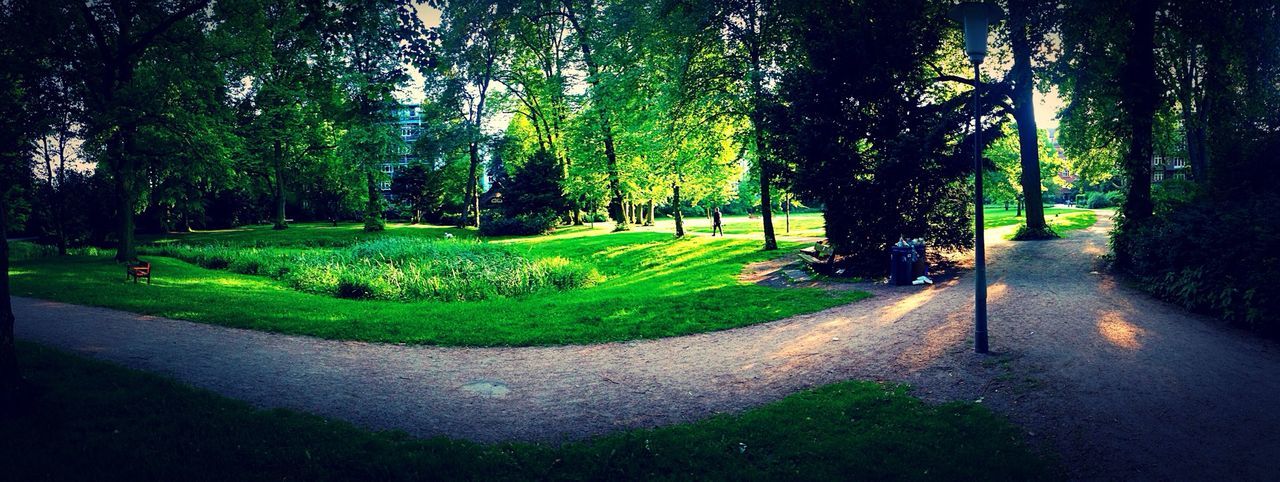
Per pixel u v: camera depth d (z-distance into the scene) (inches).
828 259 753.0
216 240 1488.7
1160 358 330.0
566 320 500.1
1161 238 507.2
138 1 860.0
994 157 1443.2
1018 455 227.9
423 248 1064.8
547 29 1836.9
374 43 407.5
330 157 2017.7
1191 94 838.5
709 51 1010.1
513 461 224.7
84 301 546.9
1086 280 565.6
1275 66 639.1
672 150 1108.5
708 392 310.8
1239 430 247.6
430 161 1840.6
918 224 675.4
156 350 371.2
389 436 244.5
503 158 1993.1
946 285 593.0
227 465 213.5
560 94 1632.6
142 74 887.7
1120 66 645.9
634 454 230.7
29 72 801.6
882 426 256.5
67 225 1167.6
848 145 679.7
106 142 900.6
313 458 220.4
